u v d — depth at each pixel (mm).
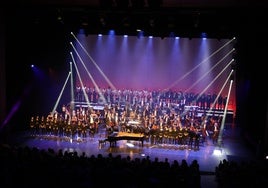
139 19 21109
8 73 25500
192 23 21141
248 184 13828
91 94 34656
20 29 25219
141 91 35469
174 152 23266
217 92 34750
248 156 22906
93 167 13789
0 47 22109
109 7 20094
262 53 23656
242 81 28719
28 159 14227
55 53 31594
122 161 14234
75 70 35781
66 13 21328
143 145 24781
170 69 35562
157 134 24234
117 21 21422
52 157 14570
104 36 35812
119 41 35844
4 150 15406
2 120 22891
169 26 20812
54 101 32531
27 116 28906
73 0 20125
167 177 13523
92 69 36188
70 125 25641
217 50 34438
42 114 30891
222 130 29531
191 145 24500
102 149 23203
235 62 30531
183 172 13859
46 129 26125
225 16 20109
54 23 22172
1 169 13719
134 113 28234
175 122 26172
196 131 24828
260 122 23844
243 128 28453
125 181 13406
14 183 13438
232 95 34375
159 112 31312
